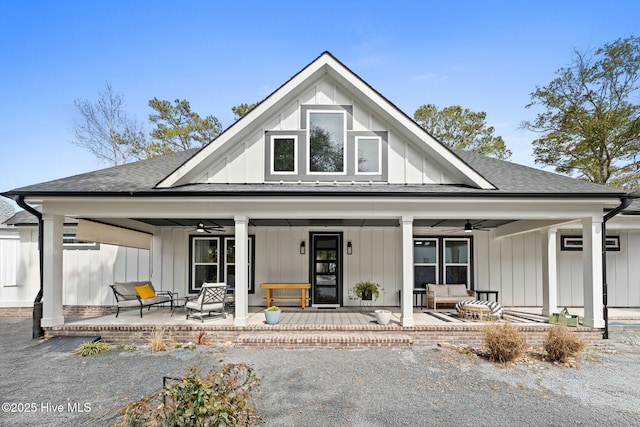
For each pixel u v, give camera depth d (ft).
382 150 29.73
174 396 10.93
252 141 29.71
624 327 31.96
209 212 27.14
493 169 34.42
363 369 20.62
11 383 18.52
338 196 25.59
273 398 16.58
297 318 31.07
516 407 15.75
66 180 28.94
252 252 39.60
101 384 18.34
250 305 39.14
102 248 39.81
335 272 39.60
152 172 32.63
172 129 82.38
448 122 81.46
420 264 40.32
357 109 30.09
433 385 18.26
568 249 41.57
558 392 17.44
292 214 27.04
